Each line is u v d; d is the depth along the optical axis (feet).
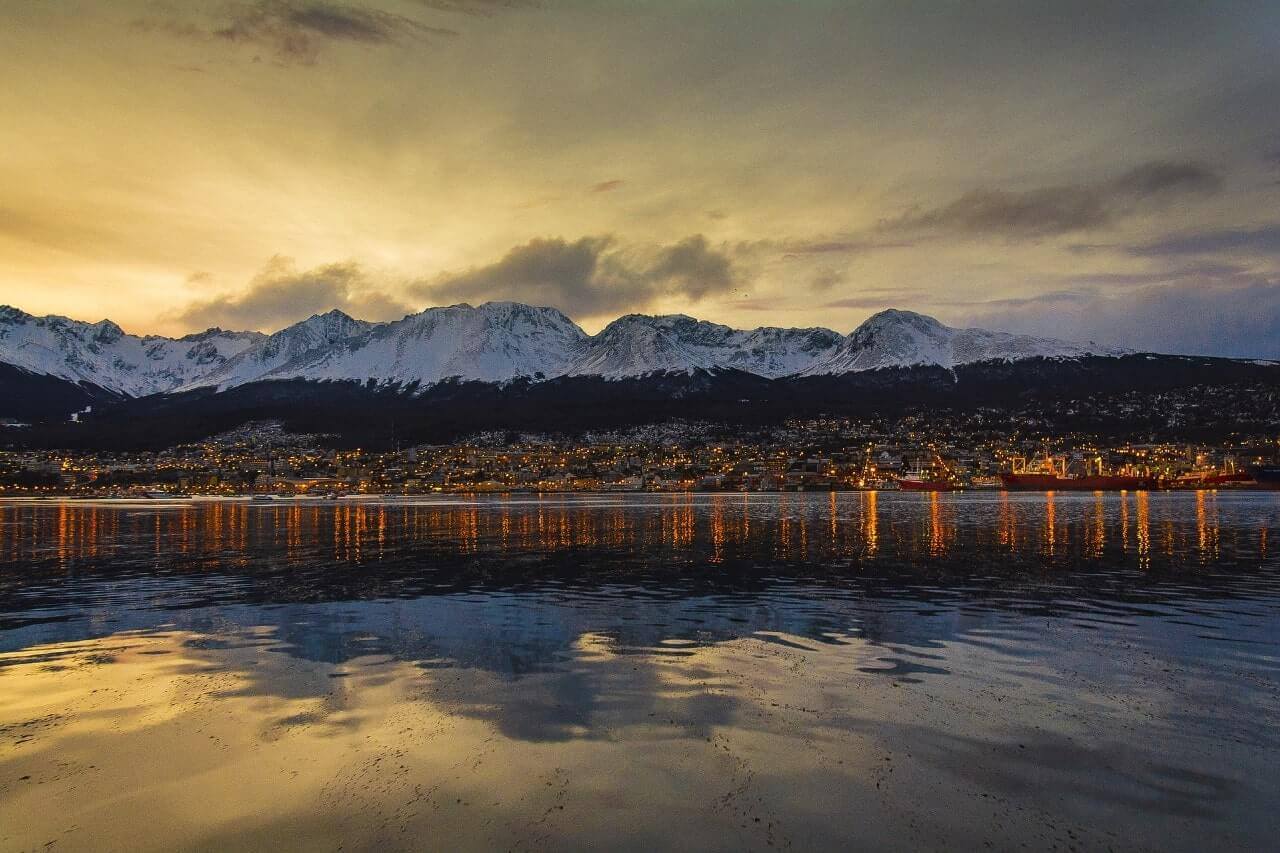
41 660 68.08
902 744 46.11
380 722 50.31
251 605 98.99
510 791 39.96
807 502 533.55
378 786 40.65
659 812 37.68
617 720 50.47
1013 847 34.50
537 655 68.95
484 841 35.06
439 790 40.14
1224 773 41.96
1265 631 78.43
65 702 55.06
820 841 35.04
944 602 98.27
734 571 134.62
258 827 36.47
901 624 83.15
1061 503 465.88
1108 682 59.16
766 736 47.39
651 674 61.93
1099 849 34.35
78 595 109.50
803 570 135.23
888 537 209.87
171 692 57.36
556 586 116.67
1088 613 89.35
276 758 44.37
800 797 39.22
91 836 35.81
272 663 66.33
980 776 41.63
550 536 223.92
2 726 49.98
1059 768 42.65
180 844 35.09
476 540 211.41
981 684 58.65
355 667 64.80
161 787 40.73
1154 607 93.20
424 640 75.92
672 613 91.20
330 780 41.39
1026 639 74.90
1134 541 188.55
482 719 50.72
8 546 200.85
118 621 87.45
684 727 49.08
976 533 220.64
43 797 39.65
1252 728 48.67
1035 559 150.00
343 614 91.66
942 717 50.88
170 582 123.95
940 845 34.71
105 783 41.27
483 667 64.54
